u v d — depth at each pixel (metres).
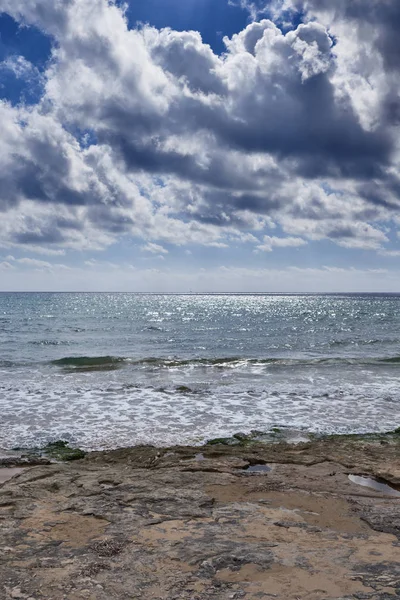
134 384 15.20
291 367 19.08
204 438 9.38
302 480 6.38
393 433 9.80
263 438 9.41
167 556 3.81
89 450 8.60
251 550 3.93
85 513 4.94
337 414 11.47
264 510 5.08
